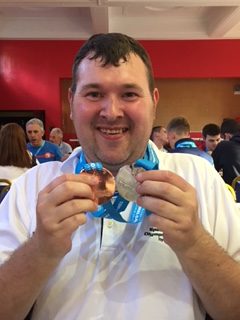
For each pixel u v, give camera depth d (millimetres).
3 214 927
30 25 6051
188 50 6328
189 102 6832
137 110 785
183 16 6051
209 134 4309
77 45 6230
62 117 6625
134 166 732
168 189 629
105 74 768
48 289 808
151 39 6273
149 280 787
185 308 770
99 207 784
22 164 2488
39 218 637
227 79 6793
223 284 708
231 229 866
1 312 702
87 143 818
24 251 696
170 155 1007
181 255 694
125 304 774
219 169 3195
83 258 814
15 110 6348
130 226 833
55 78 6297
